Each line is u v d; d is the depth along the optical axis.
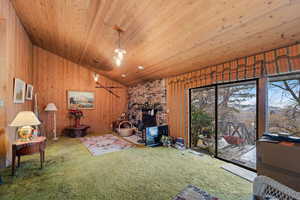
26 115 2.58
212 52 2.69
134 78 5.69
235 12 1.77
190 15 1.99
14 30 3.14
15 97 3.12
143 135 4.92
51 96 5.40
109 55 4.05
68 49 4.65
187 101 3.95
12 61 3.04
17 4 2.92
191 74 3.74
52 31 3.71
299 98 2.10
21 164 2.85
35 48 5.09
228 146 3.08
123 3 2.07
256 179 1.41
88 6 2.37
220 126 3.24
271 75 2.33
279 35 1.92
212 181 2.25
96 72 6.28
